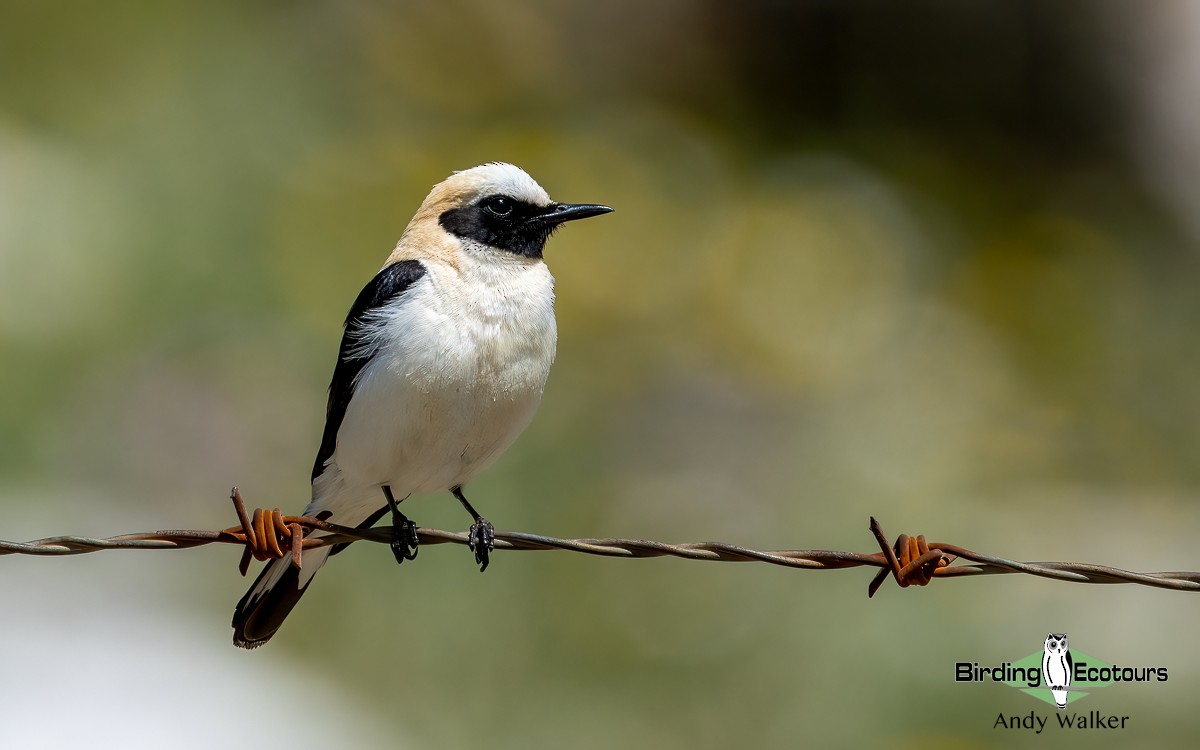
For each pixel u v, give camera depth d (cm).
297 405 1413
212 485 1311
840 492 1379
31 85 1698
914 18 2228
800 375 1580
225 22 1855
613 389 1488
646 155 1903
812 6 2188
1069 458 1564
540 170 1797
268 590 711
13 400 1369
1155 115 2211
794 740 1083
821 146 2136
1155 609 1220
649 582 1196
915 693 1101
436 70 1955
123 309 1511
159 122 1722
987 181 2130
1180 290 1942
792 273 1730
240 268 1602
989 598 1204
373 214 1678
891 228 1880
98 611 1117
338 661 1120
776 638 1150
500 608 1162
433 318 693
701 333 1620
